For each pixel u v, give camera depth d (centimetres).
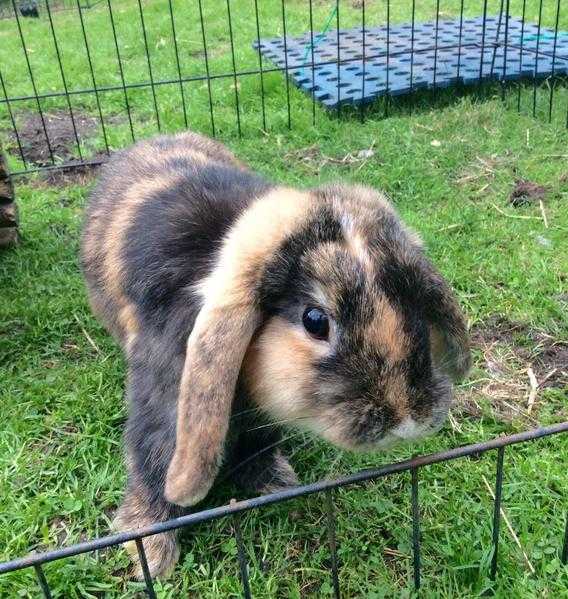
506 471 29
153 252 28
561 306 38
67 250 46
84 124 69
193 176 31
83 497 29
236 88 64
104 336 39
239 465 29
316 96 67
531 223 46
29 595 25
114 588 25
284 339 22
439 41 82
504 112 63
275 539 27
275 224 23
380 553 26
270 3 116
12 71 86
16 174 58
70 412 33
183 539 27
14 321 40
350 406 20
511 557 25
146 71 82
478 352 36
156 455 26
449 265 42
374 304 21
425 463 20
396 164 55
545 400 33
